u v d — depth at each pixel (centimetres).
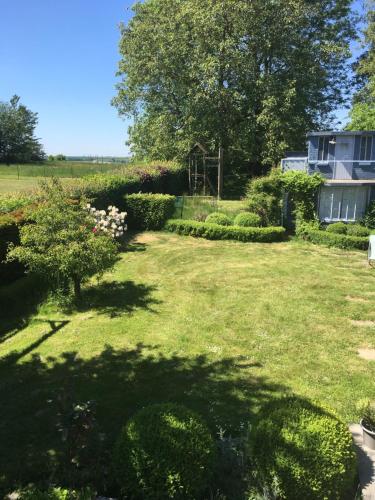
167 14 2916
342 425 354
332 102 3509
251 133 2920
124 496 344
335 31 3192
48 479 374
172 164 2952
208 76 2761
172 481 324
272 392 563
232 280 1130
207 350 695
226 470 360
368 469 392
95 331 777
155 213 1844
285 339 745
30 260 852
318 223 1803
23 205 1182
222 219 1784
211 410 515
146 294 1000
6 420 500
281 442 333
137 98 3303
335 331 786
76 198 1312
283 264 1323
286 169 2162
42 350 699
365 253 1523
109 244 930
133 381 592
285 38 2814
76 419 381
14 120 7838
